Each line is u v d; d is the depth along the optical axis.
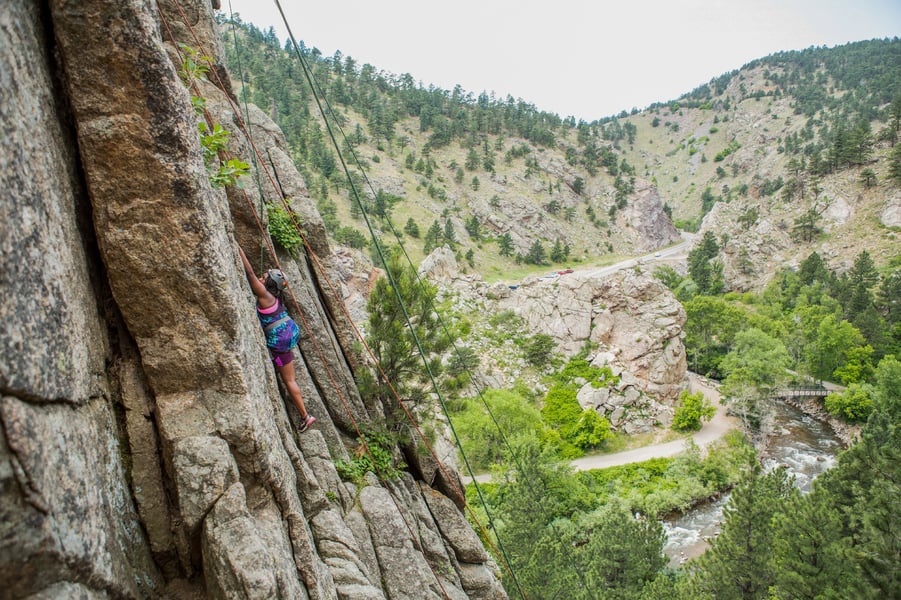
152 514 6.30
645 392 63.72
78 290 5.35
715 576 29.50
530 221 167.62
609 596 28.84
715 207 152.00
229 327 6.55
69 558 4.25
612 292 71.62
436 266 87.19
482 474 50.22
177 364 6.42
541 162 195.38
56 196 5.05
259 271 12.50
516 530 31.64
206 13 12.87
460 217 160.12
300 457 9.33
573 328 71.25
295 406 11.09
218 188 8.43
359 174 149.25
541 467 43.28
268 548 6.55
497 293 82.69
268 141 14.98
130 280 6.03
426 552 13.84
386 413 16.47
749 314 92.88
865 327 81.62
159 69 5.67
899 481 27.02
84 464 4.87
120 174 5.73
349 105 190.88
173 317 6.31
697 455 52.75
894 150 133.75
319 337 13.42
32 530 3.82
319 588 7.66
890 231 119.81
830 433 64.00
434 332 18.83
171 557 6.50
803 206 140.38
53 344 4.56
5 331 3.86
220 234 6.63
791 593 26.94
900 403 61.88
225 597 6.04
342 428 14.15
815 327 80.69
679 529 45.12
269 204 13.16
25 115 4.55
